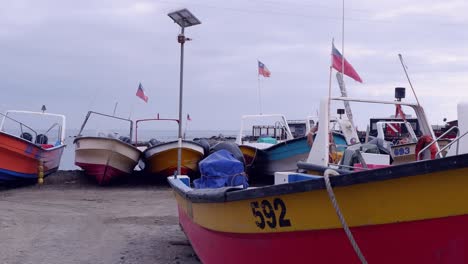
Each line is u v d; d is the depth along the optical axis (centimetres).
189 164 1476
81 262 664
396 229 332
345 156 610
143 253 711
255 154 1579
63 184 1573
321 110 662
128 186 1539
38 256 691
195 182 686
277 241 401
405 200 324
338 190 342
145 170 1598
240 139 1819
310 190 355
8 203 1170
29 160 1437
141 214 1034
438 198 315
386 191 328
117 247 746
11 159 1388
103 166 1477
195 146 1464
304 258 382
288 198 376
